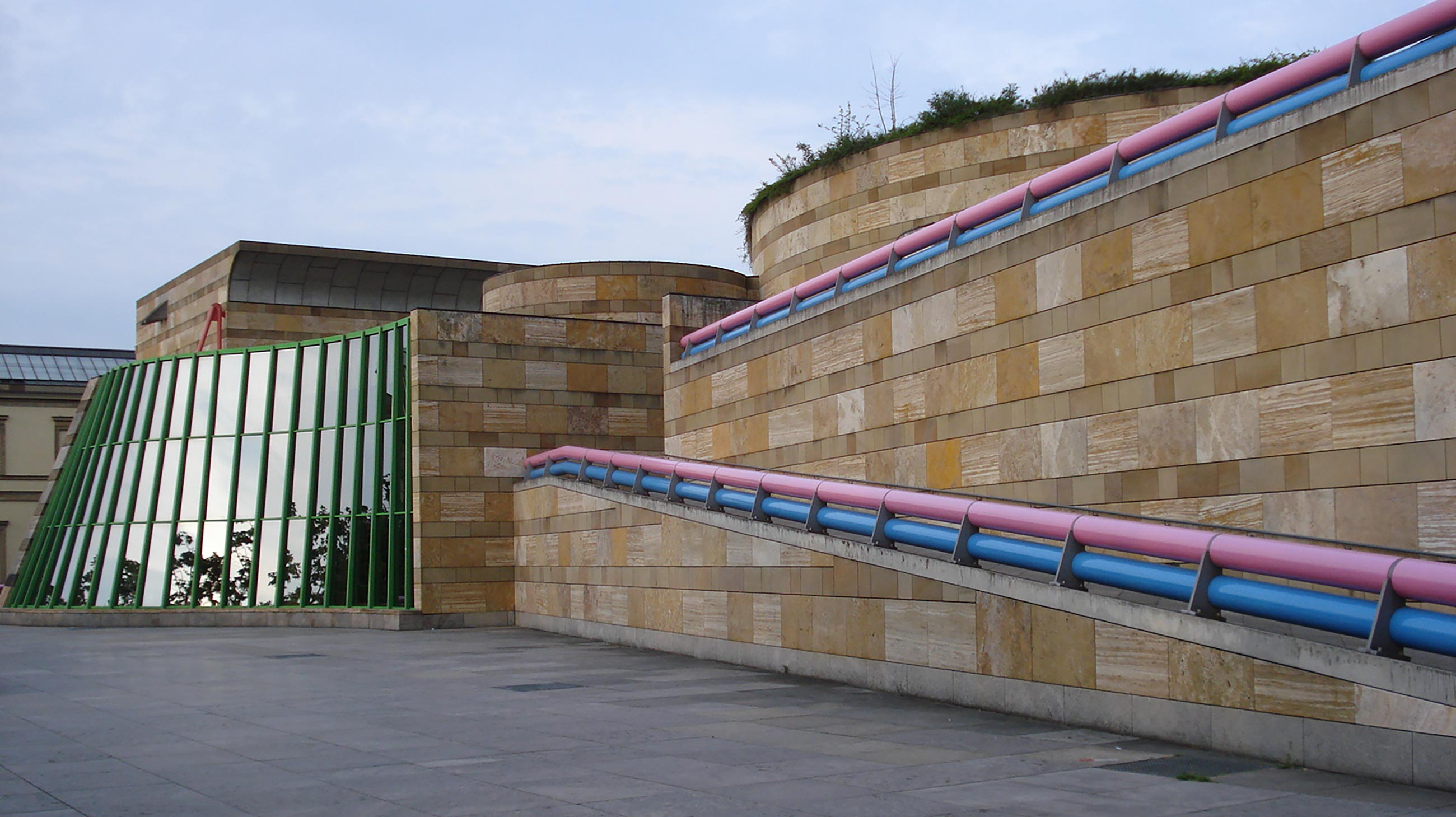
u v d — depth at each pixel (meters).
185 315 51.44
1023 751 13.52
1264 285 14.15
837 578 19.84
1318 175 13.52
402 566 33.69
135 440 38.31
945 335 19.70
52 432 64.69
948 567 16.86
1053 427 17.42
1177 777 11.96
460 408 33.84
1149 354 15.77
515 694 18.78
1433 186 12.26
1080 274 16.94
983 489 18.78
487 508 33.84
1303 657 11.97
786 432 24.33
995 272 18.66
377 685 19.95
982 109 28.59
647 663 23.36
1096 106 27.00
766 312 26.08
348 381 35.91
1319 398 13.45
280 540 35.41
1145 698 14.35
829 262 30.84
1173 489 15.35
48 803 10.79
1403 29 13.05
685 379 28.59
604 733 14.83
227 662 24.08
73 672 22.23
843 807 10.49
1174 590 13.55
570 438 34.88
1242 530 13.45
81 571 37.47
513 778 11.85
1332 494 13.27
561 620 30.88
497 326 34.41
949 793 11.12
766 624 21.88
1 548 63.09
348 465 35.28
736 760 12.91
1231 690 13.29
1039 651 15.91
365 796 11.02
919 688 18.02
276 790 11.34
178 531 36.50
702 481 25.05
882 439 21.30
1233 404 14.52
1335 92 13.58
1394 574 11.20
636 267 38.62
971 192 28.06
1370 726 11.85
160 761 12.94
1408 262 12.50
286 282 48.19
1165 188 15.58
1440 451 12.15
